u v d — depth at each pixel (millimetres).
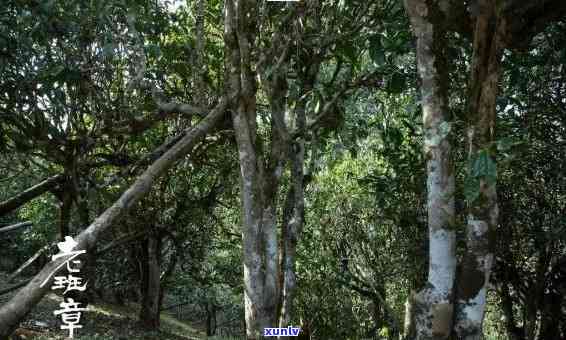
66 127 7773
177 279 18109
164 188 11773
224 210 15688
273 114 6219
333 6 6504
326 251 12891
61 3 6566
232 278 16844
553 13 4699
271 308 5906
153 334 11648
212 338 16703
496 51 4301
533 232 8797
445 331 4258
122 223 12297
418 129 8930
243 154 6090
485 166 3781
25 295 4109
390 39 5777
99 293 19469
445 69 4508
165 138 10195
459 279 4309
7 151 7941
